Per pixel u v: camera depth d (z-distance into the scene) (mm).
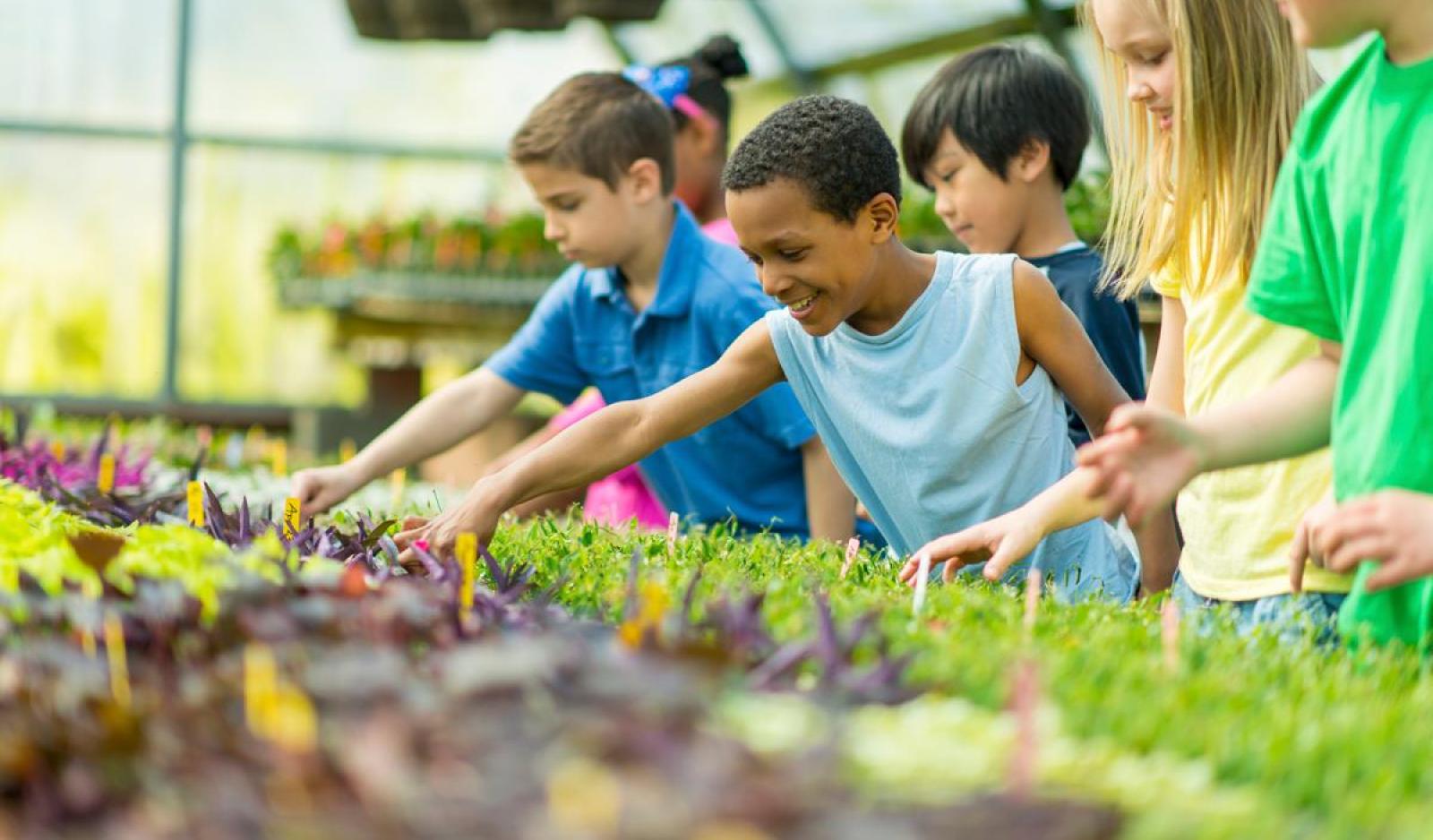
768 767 1531
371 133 14125
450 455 10352
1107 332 4289
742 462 4582
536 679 1739
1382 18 2455
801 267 3232
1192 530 3219
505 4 9266
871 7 10742
